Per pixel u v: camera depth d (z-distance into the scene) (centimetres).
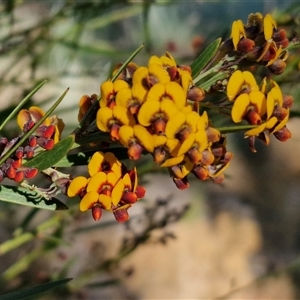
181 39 86
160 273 112
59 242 46
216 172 27
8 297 29
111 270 53
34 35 52
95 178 26
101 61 65
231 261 117
